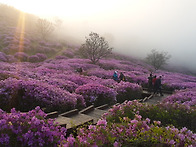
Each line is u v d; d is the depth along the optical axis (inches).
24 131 147.6
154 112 269.7
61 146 129.7
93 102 437.4
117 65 1405.0
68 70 1003.3
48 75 705.0
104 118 251.8
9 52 1348.4
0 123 140.8
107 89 477.1
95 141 128.1
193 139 148.8
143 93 710.5
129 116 251.8
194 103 398.3
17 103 332.2
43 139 149.3
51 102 327.0
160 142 136.4
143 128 150.5
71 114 309.3
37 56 1362.0
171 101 471.8
